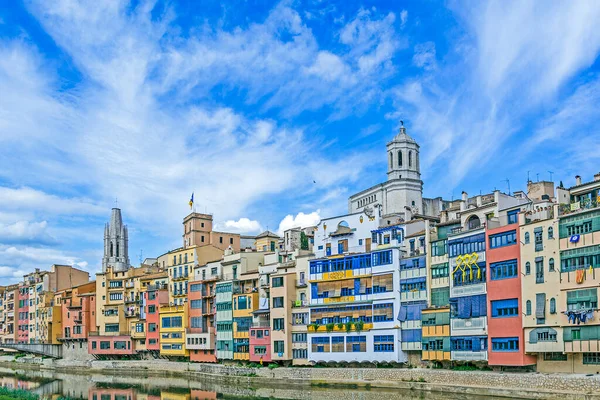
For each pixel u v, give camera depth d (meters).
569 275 63.75
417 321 81.38
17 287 175.38
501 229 71.56
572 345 62.72
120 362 130.50
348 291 90.25
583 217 63.19
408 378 77.19
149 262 173.25
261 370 96.06
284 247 117.44
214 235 131.75
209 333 113.06
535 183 86.31
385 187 120.88
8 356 163.62
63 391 98.69
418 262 82.75
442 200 121.69
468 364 75.06
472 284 74.62
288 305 97.06
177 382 105.69
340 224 98.00
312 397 76.94
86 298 146.62
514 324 68.69
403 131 122.50
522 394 63.62
